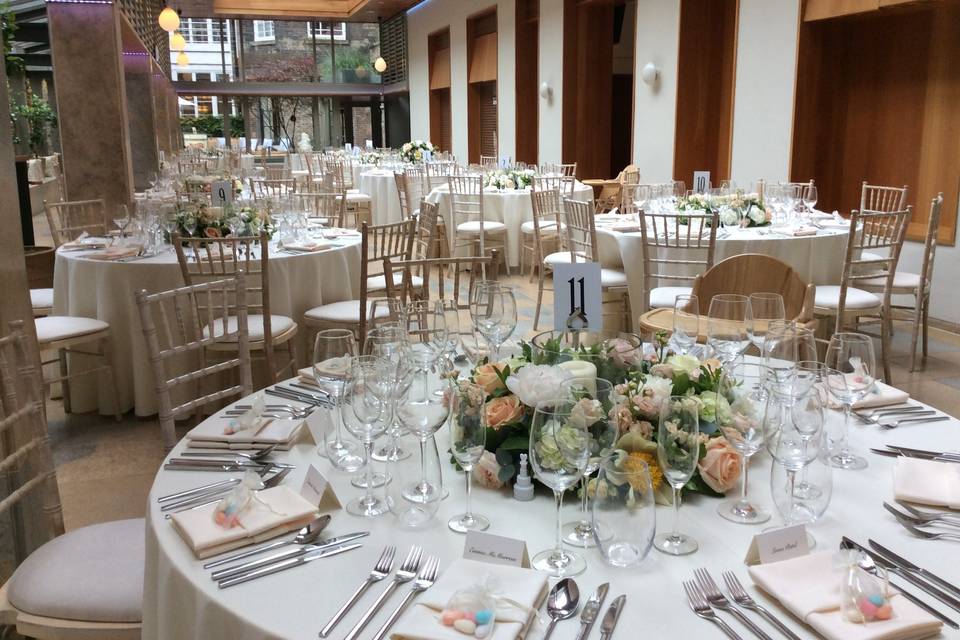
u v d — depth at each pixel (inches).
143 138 494.9
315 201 266.7
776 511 59.6
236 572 52.4
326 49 770.2
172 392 162.6
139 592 68.7
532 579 48.3
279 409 81.2
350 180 553.3
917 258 243.9
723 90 341.4
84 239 189.5
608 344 71.2
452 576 49.0
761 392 66.7
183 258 150.9
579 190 340.8
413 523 58.4
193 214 180.5
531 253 324.2
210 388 166.1
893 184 258.7
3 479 93.4
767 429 56.8
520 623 44.7
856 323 187.0
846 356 74.8
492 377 68.8
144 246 173.2
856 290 181.6
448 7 602.9
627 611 47.3
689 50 338.0
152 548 58.2
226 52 754.2
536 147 507.2
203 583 51.3
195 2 669.9
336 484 65.7
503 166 421.1
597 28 434.6
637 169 369.7
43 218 534.3
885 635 43.1
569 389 55.6
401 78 735.1
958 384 181.0
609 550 50.4
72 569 71.6
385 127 814.5
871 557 52.8
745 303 87.9
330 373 70.4
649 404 62.0
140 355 161.9
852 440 72.7
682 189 277.4
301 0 719.7
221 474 67.9
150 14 546.6
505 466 62.6
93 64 307.1
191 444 73.4
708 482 60.8
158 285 160.2
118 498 132.0
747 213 203.5
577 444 50.2
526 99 501.4
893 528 57.0
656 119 359.6
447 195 333.4
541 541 55.7
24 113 551.8
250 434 73.7
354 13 714.2
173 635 53.6
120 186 315.3
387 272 144.5
